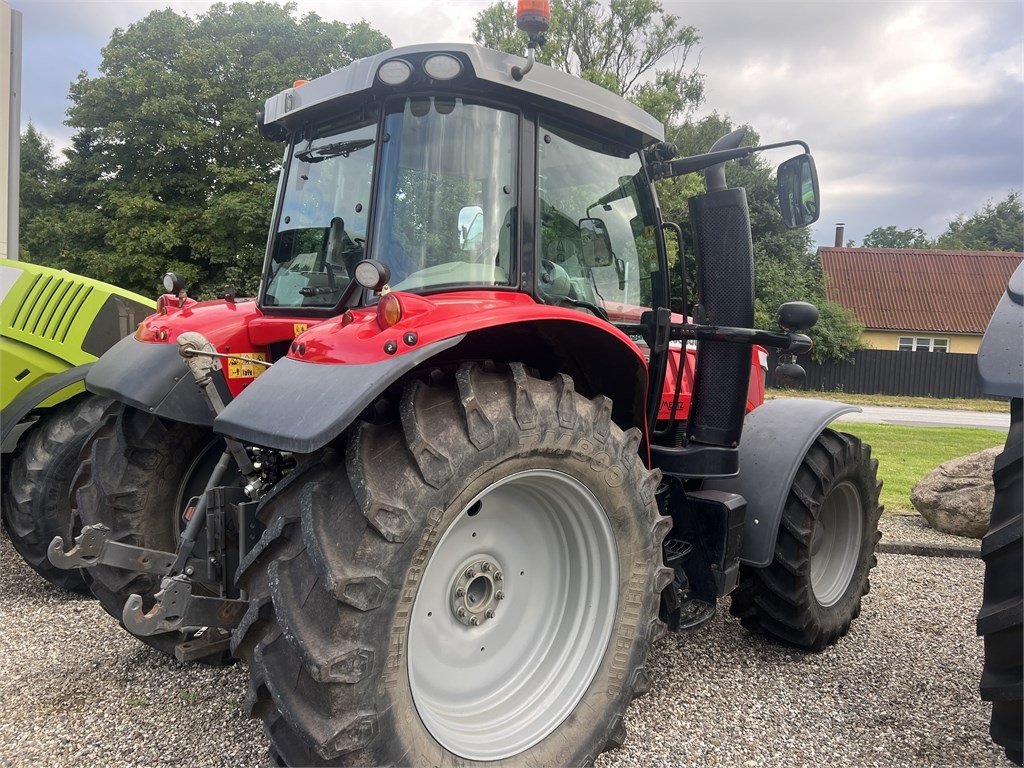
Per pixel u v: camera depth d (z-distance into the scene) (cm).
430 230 229
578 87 252
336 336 195
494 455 195
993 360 212
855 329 2598
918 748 251
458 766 198
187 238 1819
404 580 179
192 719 259
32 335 410
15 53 642
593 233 275
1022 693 204
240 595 228
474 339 231
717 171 304
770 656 325
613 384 257
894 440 1239
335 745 169
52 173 2300
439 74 218
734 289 292
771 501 300
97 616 360
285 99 268
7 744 243
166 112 1834
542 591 245
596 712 230
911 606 399
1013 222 5369
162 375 265
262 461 228
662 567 248
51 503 377
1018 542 206
